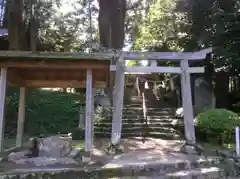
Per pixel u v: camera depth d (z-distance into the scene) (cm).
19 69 614
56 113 1168
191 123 674
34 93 1273
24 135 1001
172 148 733
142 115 1105
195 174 516
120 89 682
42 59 534
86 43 1722
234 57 945
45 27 1496
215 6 965
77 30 1788
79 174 469
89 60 546
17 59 532
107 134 966
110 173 484
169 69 693
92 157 582
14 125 1074
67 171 465
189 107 679
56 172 459
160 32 1367
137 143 820
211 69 1120
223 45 973
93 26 1775
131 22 1591
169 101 1411
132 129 992
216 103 1160
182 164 547
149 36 1459
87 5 1655
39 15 1310
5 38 1402
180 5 1115
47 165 498
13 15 1154
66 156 546
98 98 1164
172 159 579
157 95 1460
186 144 673
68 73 669
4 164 500
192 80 1275
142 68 690
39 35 1471
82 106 1168
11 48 1148
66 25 1716
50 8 1484
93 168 485
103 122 1045
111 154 631
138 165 512
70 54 539
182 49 1180
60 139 572
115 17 1197
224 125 756
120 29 1202
